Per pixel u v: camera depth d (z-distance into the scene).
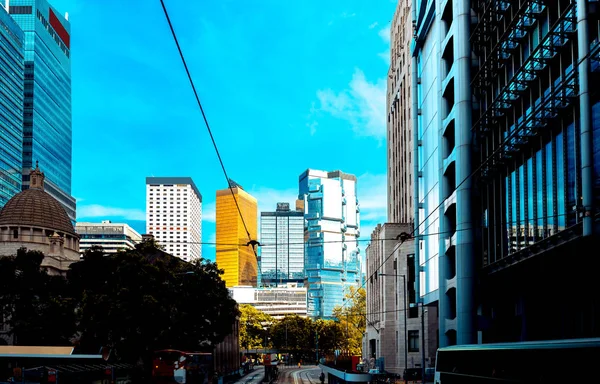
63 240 104.75
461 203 58.41
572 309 46.09
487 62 52.50
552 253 42.09
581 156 36.69
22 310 73.81
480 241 57.78
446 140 65.12
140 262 57.66
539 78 43.69
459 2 59.47
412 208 101.69
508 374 26.48
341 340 189.62
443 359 35.69
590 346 21.00
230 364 121.69
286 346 188.00
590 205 35.66
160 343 57.72
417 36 78.56
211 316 68.44
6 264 74.56
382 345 104.88
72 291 76.75
